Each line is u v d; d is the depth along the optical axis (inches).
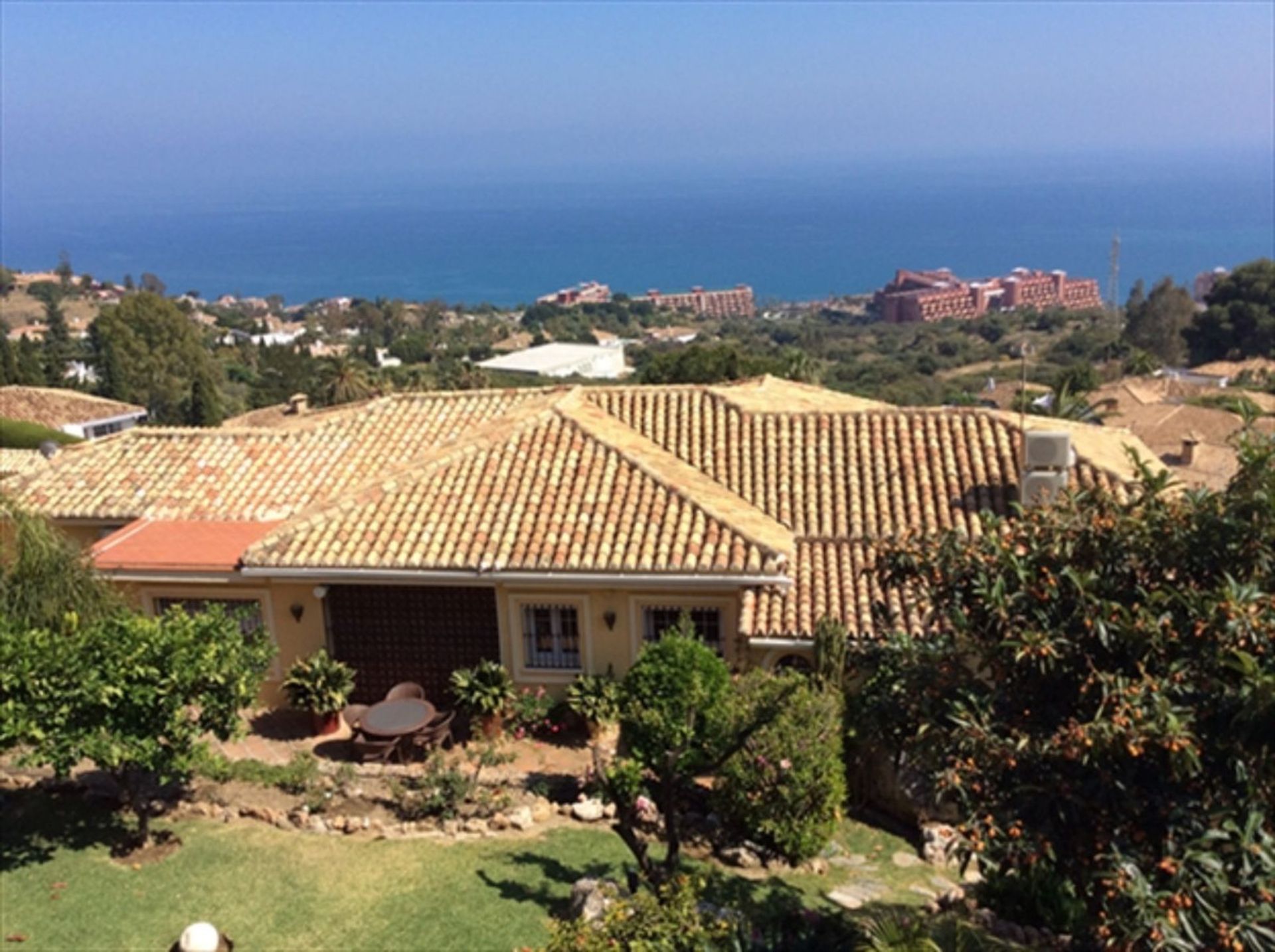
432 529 721.6
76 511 823.7
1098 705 333.4
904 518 752.3
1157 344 4404.5
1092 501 383.2
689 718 570.6
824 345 6732.3
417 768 633.0
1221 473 1536.7
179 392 3939.5
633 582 678.5
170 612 543.8
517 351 6476.4
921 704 370.9
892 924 400.5
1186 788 318.3
